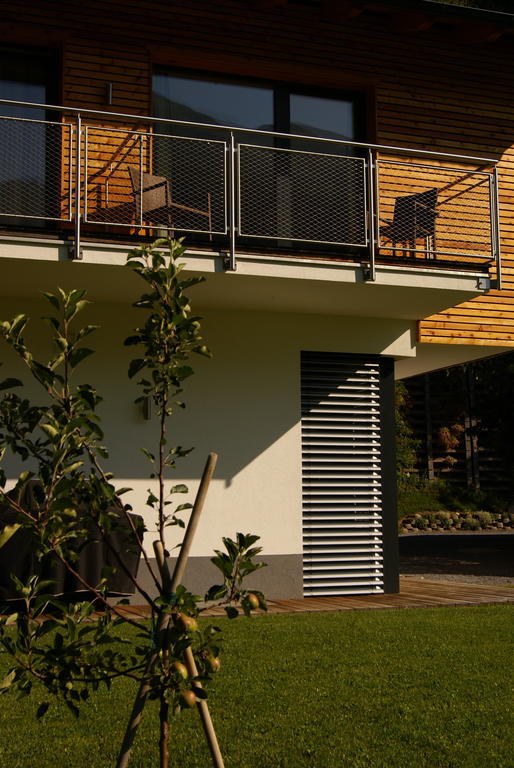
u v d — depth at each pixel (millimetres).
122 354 9797
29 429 3074
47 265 8484
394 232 10125
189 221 9484
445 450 28141
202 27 10477
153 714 4922
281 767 3926
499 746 4203
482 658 6199
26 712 4945
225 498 10047
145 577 9406
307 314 10688
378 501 10812
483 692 5250
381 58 11258
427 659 6172
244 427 10242
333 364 10852
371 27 11258
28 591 2789
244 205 9797
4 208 9016
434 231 10141
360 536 10633
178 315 3158
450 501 26766
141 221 8758
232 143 9102
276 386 10445
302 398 10688
